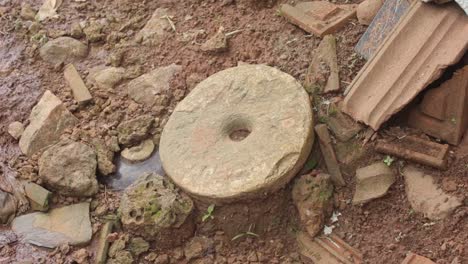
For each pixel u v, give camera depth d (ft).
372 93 5.56
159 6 7.18
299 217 5.54
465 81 5.13
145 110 6.37
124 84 6.63
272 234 5.56
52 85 6.74
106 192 5.97
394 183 5.43
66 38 7.02
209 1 7.06
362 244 5.32
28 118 6.54
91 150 6.10
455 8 5.33
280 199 5.53
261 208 5.51
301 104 5.64
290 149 5.42
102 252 5.54
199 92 6.04
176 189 5.67
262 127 5.62
